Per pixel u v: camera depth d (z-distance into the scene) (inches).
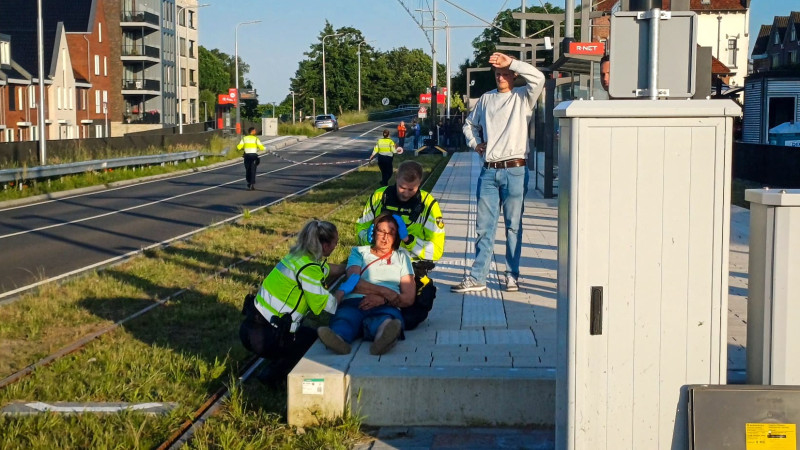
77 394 273.0
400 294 282.2
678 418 175.5
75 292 431.5
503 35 3260.3
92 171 1279.5
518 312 320.5
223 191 1163.9
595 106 171.5
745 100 1871.3
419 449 220.5
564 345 179.2
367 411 237.3
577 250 173.2
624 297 174.1
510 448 220.5
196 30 3791.8
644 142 172.2
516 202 351.6
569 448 176.7
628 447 176.2
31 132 2322.8
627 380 175.2
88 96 2815.0
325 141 2906.0
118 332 354.9
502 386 233.9
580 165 171.9
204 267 516.1
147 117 3157.0
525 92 341.1
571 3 851.4
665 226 173.0
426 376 235.3
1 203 950.4
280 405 258.4
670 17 181.9
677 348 174.6
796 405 171.5
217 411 255.1
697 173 172.6
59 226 761.0
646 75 183.6
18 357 319.6
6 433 229.8
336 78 5206.7
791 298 173.9
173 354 316.2
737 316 312.7
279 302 271.9
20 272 520.1
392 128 3636.8
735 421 171.6
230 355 310.8
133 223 784.3
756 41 3435.0
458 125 2413.9
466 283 360.8
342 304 280.7
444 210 781.3
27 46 2479.1
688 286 173.8
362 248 288.2
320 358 255.6
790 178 1016.2
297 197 1021.2
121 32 3105.3
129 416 240.5
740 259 472.7
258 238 650.8
